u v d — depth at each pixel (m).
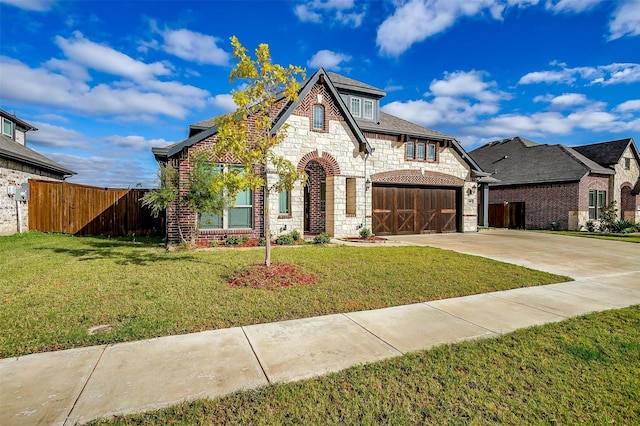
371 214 15.73
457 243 13.92
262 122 7.41
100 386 3.03
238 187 6.89
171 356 3.66
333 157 14.26
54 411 2.65
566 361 3.71
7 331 4.21
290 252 10.44
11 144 16.84
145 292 5.92
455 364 3.59
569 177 21.86
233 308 5.23
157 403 2.80
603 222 22.62
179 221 11.53
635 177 25.56
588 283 7.63
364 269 8.17
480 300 6.10
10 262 8.52
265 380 3.20
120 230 16.00
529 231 20.98
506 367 3.55
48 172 18.08
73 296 5.64
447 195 18.31
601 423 2.68
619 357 3.82
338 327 4.62
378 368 3.46
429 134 17.33
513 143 28.84
